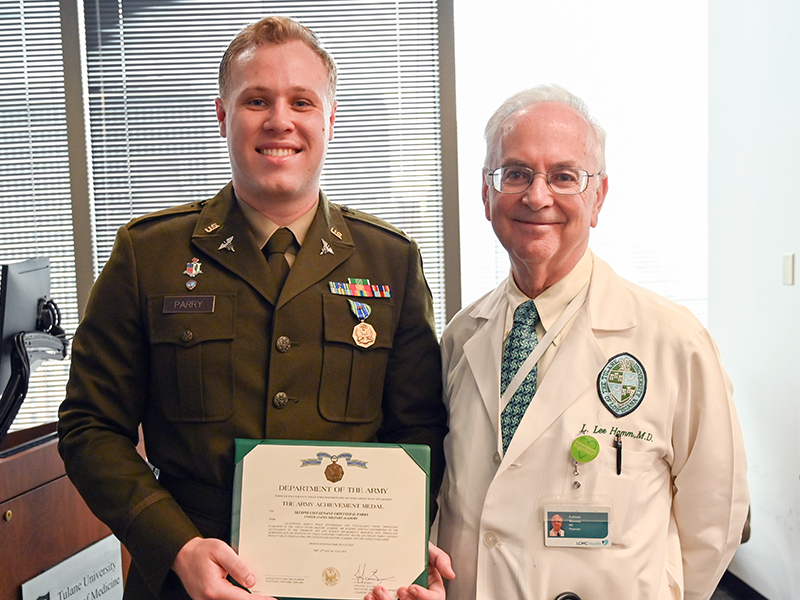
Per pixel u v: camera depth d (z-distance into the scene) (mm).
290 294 1215
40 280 2092
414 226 2969
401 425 1335
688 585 1303
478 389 1287
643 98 3004
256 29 1195
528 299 1307
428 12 2906
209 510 1149
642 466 1173
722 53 2807
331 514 1112
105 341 1203
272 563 1101
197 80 2893
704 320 3082
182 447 1174
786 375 2492
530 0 2963
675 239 3053
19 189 2912
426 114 2939
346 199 2955
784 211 2475
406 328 1345
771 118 2525
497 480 1187
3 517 1679
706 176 3016
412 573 1102
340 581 1099
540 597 1133
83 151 2867
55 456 1858
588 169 1205
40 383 2938
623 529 1149
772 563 2598
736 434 1232
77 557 1900
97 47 2877
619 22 2979
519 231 1207
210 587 997
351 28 2908
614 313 1241
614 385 1191
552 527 1148
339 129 2939
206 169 2916
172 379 1179
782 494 2527
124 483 1114
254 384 1182
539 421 1189
